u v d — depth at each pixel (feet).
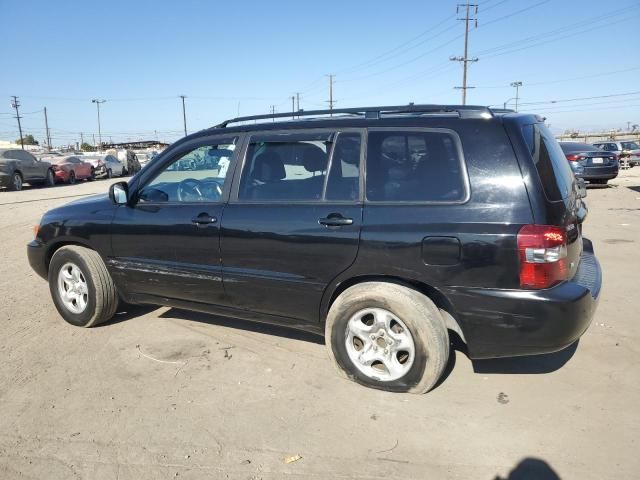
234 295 12.97
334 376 12.32
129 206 14.51
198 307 13.98
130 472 9.03
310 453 9.46
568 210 10.59
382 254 10.80
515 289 9.95
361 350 11.59
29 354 13.78
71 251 15.23
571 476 8.72
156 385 12.05
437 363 10.74
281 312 12.51
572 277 10.78
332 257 11.35
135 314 16.76
